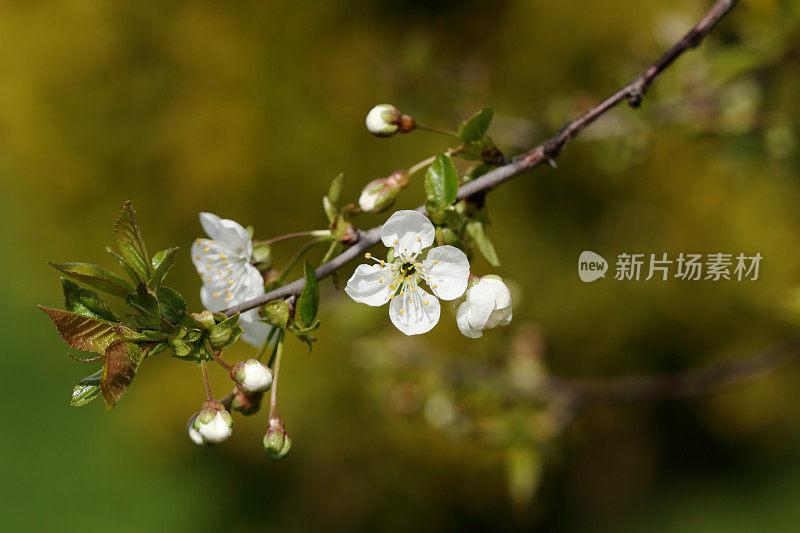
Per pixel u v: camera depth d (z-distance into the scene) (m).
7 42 6.68
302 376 6.34
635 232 6.31
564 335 6.48
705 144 5.87
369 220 6.25
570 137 1.65
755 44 3.21
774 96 3.47
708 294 6.18
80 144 6.85
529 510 6.46
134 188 6.94
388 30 6.83
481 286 1.54
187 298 6.86
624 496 6.76
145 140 6.79
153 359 6.76
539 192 6.52
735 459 6.84
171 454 6.93
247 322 1.70
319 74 6.71
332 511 6.69
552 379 3.55
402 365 3.59
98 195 6.99
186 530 6.62
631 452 6.85
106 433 7.01
